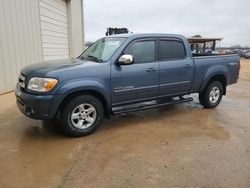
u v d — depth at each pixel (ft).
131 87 15.67
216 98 21.09
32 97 12.94
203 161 11.32
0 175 10.06
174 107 21.20
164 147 12.83
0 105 20.65
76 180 9.73
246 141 13.75
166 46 17.38
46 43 34.19
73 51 43.37
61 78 13.11
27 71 14.07
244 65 90.53
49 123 16.30
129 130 15.37
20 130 15.07
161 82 17.06
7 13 25.30
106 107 15.15
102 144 13.16
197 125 16.48
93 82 13.96
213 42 67.26
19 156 11.69
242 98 25.96
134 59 15.88
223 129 15.71
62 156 11.73
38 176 10.00
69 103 13.57
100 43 17.70
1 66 24.67
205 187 9.33
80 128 14.05
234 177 10.02
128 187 9.29
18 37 27.27
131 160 11.36
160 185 9.42
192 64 18.61
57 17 37.40
